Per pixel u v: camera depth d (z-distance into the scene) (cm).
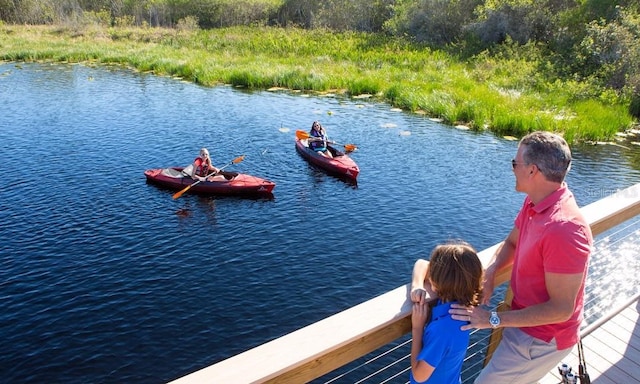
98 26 4438
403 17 3541
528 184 221
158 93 2406
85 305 829
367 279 909
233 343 748
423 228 1097
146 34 4125
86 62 3275
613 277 402
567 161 213
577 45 2608
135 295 856
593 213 279
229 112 2066
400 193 1286
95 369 695
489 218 1146
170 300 845
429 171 1436
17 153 1554
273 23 4597
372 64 2848
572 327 227
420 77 2528
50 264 945
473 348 686
